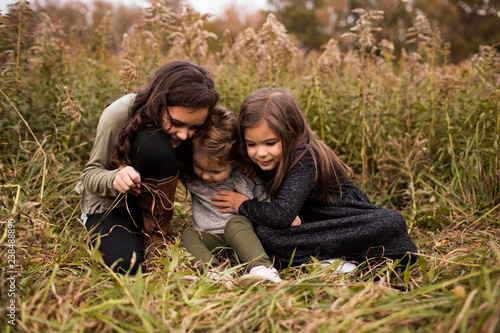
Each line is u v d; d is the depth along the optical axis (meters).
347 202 2.08
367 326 1.24
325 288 1.47
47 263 1.74
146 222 2.03
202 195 2.19
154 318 1.33
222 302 1.44
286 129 1.96
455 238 2.33
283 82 3.56
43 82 3.09
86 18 16.97
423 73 3.53
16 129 2.49
